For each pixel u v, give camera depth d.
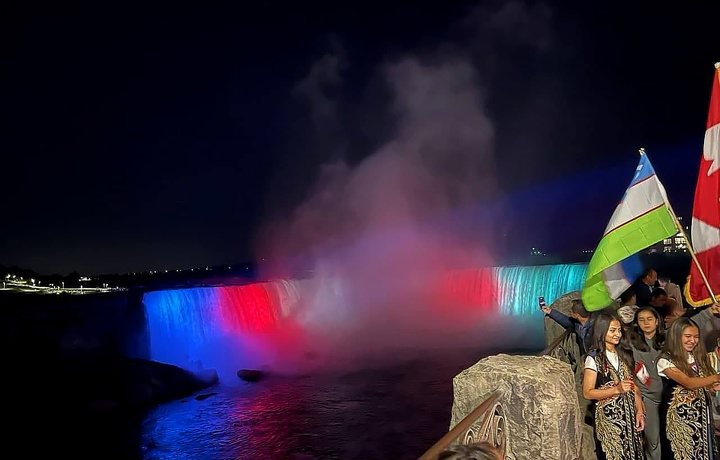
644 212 5.13
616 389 4.20
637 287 6.41
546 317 7.12
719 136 5.32
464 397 4.23
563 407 4.04
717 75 5.33
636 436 4.20
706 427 4.25
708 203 5.41
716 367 4.79
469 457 2.12
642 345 4.73
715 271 5.33
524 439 4.00
